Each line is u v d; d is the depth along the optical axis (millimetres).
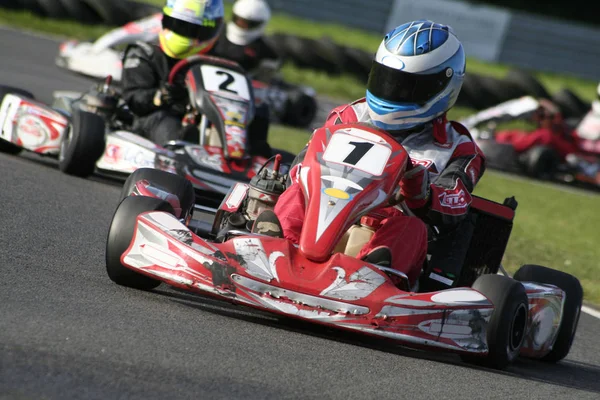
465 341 12727
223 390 9625
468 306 12734
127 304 12625
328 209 13242
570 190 49438
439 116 15711
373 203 13555
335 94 60875
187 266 12602
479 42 80125
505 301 13320
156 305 12906
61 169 24250
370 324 12211
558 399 12281
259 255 12656
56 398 8562
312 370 11062
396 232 13898
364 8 81562
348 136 14398
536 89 61562
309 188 13648
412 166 14422
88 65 40750
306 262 12836
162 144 23859
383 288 12500
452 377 12250
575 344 18188
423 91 15164
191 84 23719
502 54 80250
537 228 33188
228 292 12352
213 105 23203
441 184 14938
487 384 12289
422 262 14320
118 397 8875
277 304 12234
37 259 14562
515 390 12289
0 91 25344
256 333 12367
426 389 11289
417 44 15180
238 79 24219
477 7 79688
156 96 24469
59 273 13875
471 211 15836
